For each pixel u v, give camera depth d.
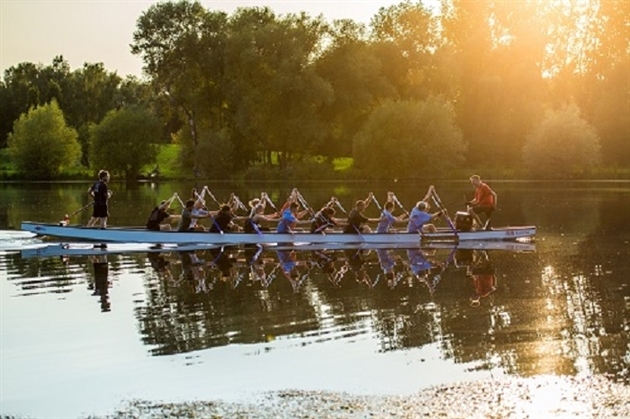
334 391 10.41
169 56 72.31
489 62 80.38
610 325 13.48
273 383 10.82
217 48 71.56
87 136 101.25
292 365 11.61
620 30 79.12
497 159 78.69
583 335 12.84
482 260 21.69
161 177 77.94
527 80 79.25
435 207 40.88
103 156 75.94
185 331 13.77
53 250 24.86
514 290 16.94
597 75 80.44
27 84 115.31
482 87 78.69
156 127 76.88
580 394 9.93
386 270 20.22
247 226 26.48
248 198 50.12
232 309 15.48
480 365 11.30
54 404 10.34
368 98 74.56
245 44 69.19
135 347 12.80
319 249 24.98
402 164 68.75
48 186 68.75
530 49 79.88
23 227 27.28
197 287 17.95
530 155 67.25
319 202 45.53
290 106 70.94
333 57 74.94
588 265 20.27
